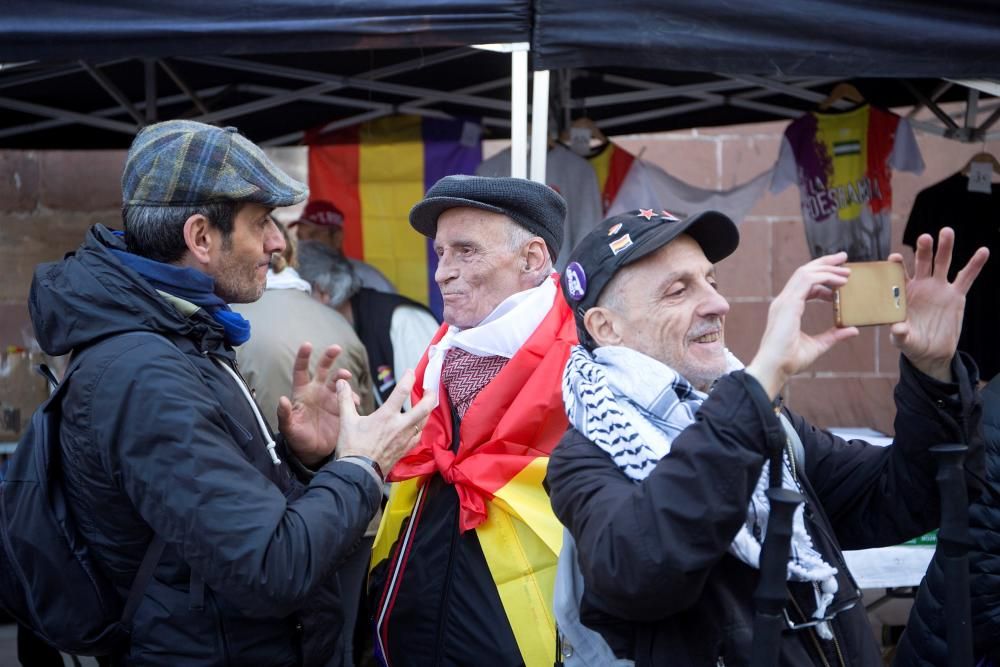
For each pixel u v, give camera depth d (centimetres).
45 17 271
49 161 511
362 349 320
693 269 162
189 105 489
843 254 148
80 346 173
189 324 174
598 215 413
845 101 433
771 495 141
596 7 272
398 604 203
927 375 159
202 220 178
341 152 435
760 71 278
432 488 207
